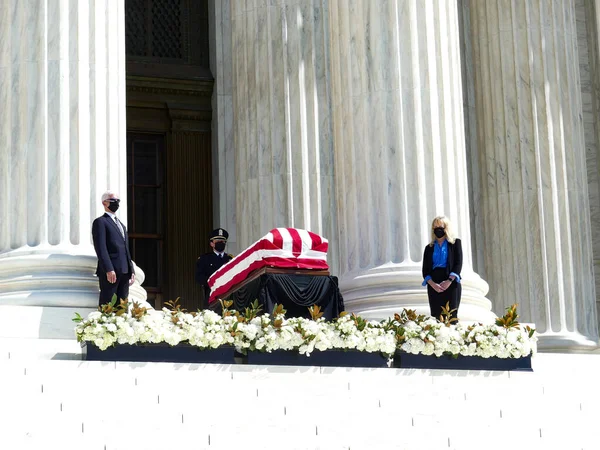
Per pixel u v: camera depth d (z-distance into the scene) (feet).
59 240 67.51
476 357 59.98
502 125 95.14
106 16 71.77
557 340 89.51
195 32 104.99
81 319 54.13
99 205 68.54
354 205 76.69
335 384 54.60
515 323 61.52
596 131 102.12
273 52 86.43
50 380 49.57
